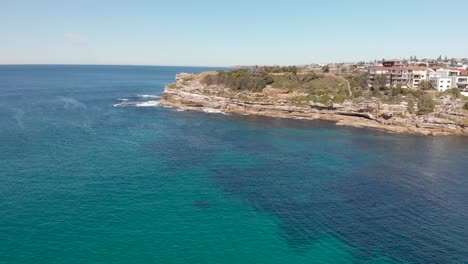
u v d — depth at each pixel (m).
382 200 62.16
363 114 131.62
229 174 72.62
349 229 52.28
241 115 146.50
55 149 86.06
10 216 52.22
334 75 189.00
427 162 84.69
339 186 67.94
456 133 116.88
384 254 46.56
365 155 89.56
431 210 58.81
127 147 90.12
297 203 60.12
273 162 81.44
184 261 43.59
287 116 144.00
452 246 48.66
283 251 46.47
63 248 45.06
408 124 122.12
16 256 43.19
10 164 74.12
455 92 137.00
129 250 45.22
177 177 70.06
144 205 57.34
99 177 68.50
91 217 52.81
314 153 90.00
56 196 59.38
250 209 57.47
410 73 171.12
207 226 51.72
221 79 176.75
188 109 157.38
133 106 161.75
